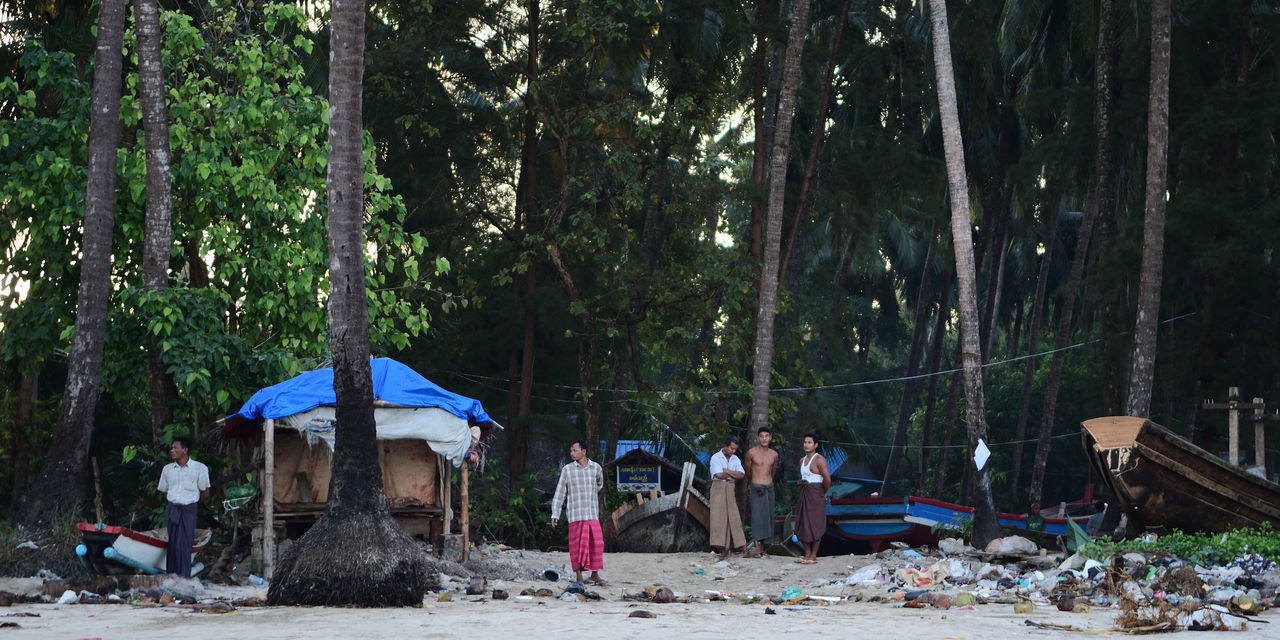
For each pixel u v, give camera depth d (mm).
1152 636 8516
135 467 24406
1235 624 8898
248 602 11102
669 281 27828
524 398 30078
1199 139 25969
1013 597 12391
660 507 23500
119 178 17953
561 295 29875
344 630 8758
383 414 15867
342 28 11719
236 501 15695
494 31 29312
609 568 17312
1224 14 27188
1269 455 30062
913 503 26750
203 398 17875
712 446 27781
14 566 14250
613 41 28109
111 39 16609
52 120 17641
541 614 10219
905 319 65000
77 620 9773
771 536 19078
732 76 33875
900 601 12406
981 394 18781
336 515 11250
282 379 17656
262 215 18906
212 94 18984
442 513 16984
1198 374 27547
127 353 17812
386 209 20406
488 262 31141
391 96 28484
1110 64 27953
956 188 19453
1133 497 15664
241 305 19266
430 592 12898
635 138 27422
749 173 34031
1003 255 48344
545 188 32719
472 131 30312
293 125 18969
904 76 34531
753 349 27875
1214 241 25688
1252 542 13852
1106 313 29031
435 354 31922
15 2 22141
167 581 12914
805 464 18266
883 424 59531
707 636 8352
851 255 42250
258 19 20688
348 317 11555
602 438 37344
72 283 18266
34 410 24297
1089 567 13203
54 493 15297
